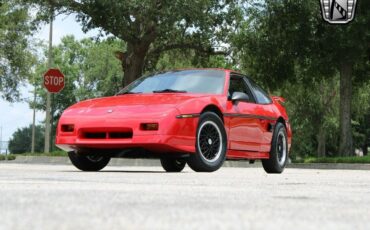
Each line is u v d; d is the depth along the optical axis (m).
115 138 7.67
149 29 25.19
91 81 65.19
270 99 9.68
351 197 3.73
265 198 3.49
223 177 6.44
